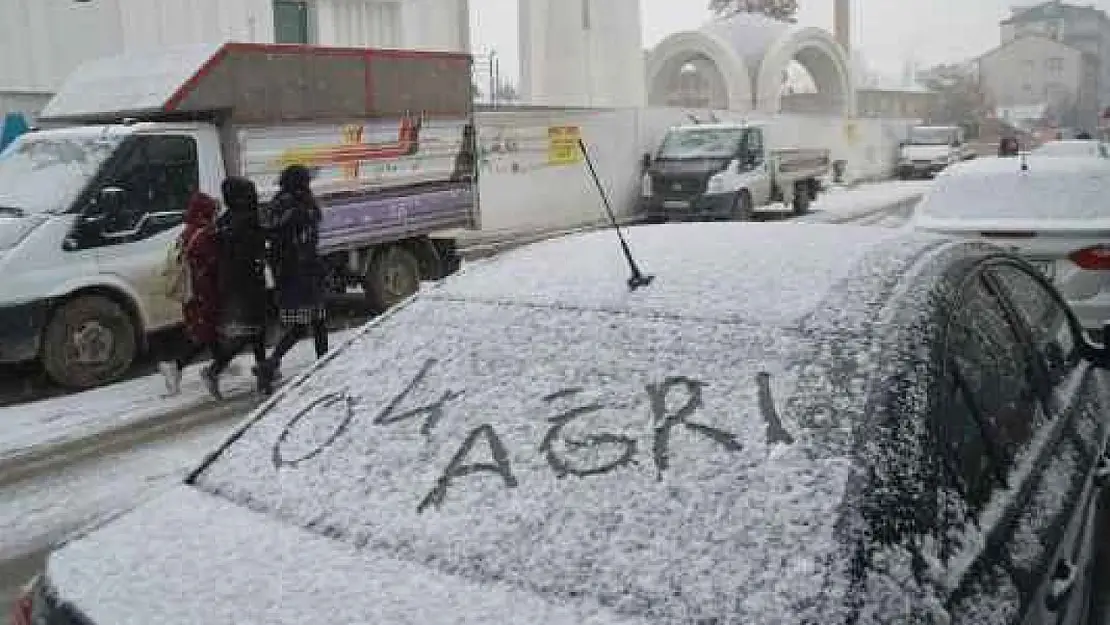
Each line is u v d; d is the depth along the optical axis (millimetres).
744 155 19781
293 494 2418
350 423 2607
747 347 2369
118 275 8352
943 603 1891
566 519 2098
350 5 21328
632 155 20922
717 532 1971
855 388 2189
